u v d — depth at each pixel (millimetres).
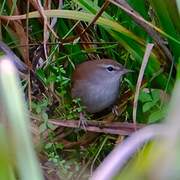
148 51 6293
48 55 7750
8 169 2252
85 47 7992
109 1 6547
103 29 7898
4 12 7898
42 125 6410
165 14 6180
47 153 6398
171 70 6582
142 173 2117
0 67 2361
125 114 7465
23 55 7531
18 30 7648
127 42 6988
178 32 6344
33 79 7348
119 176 2438
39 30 8055
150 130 2736
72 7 7812
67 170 6418
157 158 2127
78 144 6949
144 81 7094
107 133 6867
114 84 7645
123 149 2666
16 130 2314
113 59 8289
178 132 2215
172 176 2064
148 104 6648
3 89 2352
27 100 7215
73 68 8109
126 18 7207
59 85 7578
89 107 7738
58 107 7250
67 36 7930
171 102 2332
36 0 7008
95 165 6832
